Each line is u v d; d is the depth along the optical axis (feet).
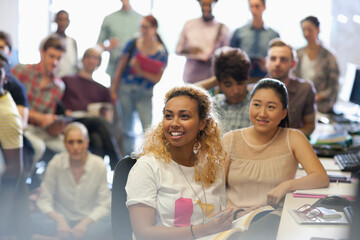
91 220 11.40
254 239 5.96
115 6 25.59
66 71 21.31
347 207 6.15
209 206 6.39
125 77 20.11
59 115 16.44
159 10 26.08
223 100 10.62
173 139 6.28
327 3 25.59
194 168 6.48
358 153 9.89
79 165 11.92
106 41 22.18
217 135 6.72
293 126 11.41
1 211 10.13
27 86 15.96
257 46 19.17
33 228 10.98
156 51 20.30
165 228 5.94
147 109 20.40
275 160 8.08
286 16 25.81
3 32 16.07
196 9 25.94
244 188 8.14
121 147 18.93
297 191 7.48
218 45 19.90
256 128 8.03
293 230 5.66
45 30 25.38
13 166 9.83
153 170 6.18
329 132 13.74
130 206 6.11
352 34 25.57
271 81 8.09
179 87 6.54
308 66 17.83
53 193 11.80
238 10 25.63
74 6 25.57
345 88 16.20
